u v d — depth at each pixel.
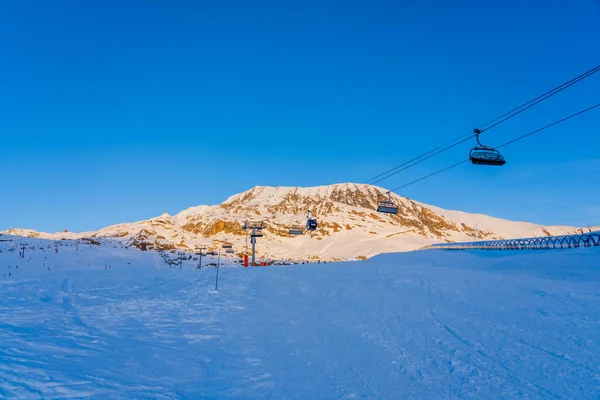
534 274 24.09
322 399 8.75
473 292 19.22
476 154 17.83
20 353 10.63
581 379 8.84
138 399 8.15
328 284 26.11
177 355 12.06
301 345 13.30
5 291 23.50
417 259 45.69
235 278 32.12
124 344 12.96
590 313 13.66
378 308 17.98
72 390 8.20
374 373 10.30
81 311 18.86
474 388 8.87
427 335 13.23
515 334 12.34
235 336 14.76
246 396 8.92
